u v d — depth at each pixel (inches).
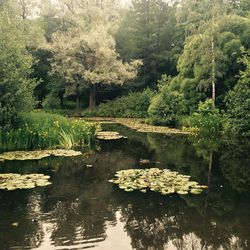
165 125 1010.7
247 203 328.8
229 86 1013.2
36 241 245.8
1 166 454.9
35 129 586.6
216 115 876.6
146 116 1285.7
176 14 1376.7
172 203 324.8
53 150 566.3
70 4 1482.5
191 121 901.8
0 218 283.9
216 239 254.5
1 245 238.7
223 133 810.2
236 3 1235.9
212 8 1039.0
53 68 1344.7
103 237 255.0
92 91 1424.7
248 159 531.5
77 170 444.1
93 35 1321.4
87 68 1373.0
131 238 255.6
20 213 295.0
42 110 1346.0
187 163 497.4
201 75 1024.9
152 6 1528.1
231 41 980.6
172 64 1505.9
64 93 1441.9
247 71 760.3
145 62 1526.8
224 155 561.3
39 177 400.8
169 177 408.8
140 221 284.4
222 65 992.9
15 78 578.2
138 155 551.2
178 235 261.0
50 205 314.5
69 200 328.5
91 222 280.8
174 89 1125.1
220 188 376.2
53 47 1327.5
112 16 1556.3
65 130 627.8
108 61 1364.4
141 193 351.9
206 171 451.8
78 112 1358.3
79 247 239.5
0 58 565.6
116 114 1330.0
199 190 363.6
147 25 1512.1
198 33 1050.7
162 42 1542.8
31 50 1347.2
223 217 293.9
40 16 1507.1
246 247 243.1
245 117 752.3
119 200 330.3
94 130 701.9
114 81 1346.0
